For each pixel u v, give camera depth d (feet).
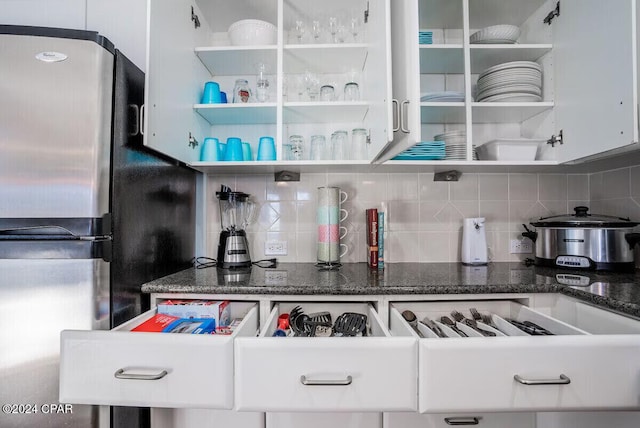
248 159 4.52
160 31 3.34
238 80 4.58
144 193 3.40
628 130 3.11
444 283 3.30
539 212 4.93
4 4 4.25
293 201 4.95
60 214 2.69
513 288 3.22
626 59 3.12
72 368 2.15
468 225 4.65
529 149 4.19
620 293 2.81
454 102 4.17
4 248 2.65
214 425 2.82
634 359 2.04
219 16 4.66
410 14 2.68
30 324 2.66
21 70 2.67
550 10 4.25
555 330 2.73
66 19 4.28
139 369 2.13
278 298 3.21
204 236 4.85
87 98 2.72
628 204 4.33
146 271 3.43
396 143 3.18
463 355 2.06
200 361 2.12
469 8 4.49
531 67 4.26
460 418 2.68
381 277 3.69
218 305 3.19
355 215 4.93
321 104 4.13
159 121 3.34
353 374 2.08
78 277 2.68
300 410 2.09
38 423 2.67
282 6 4.10
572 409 2.02
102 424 2.71
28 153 2.67
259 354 2.10
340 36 4.51
